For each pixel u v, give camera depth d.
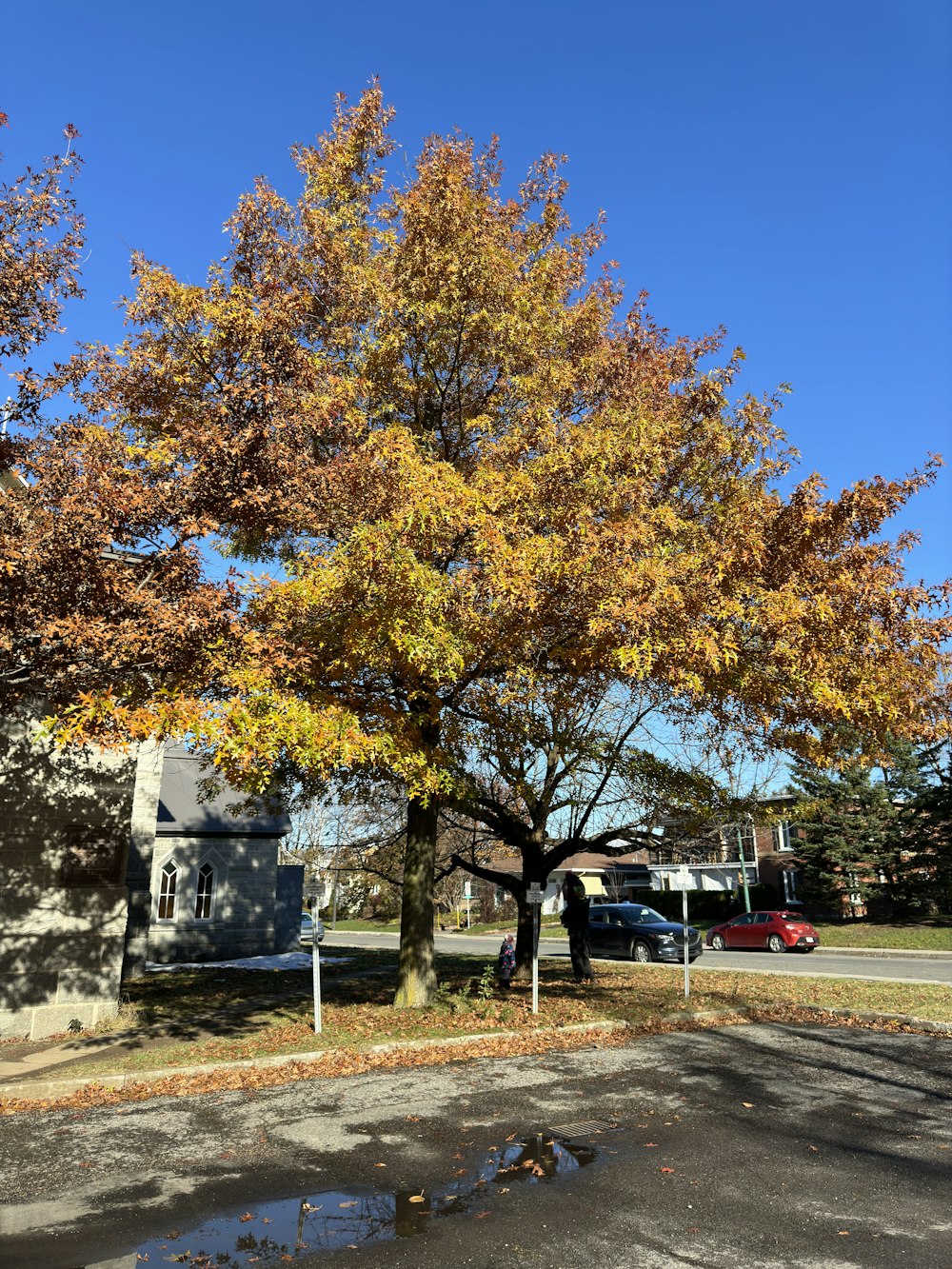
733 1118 7.80
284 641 9.61
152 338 10.80
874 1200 5.75
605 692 13.84
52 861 13.78
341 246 12.30
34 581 7.35
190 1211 5.69
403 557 9.31
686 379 13.31
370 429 12.20
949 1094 8.70
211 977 20.61
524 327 11.93
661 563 9.81
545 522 10.66
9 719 13.65
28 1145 7.28
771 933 29.52
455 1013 13.29
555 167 14.15
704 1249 5.02
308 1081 9.51
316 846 42.62
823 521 10.03
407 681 11.59
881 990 16.50
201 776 28.47
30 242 8.50
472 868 19.11
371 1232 5.30
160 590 8.34
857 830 35.62
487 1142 7.09
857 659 10.39
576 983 17.86
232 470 8.61
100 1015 13.72
